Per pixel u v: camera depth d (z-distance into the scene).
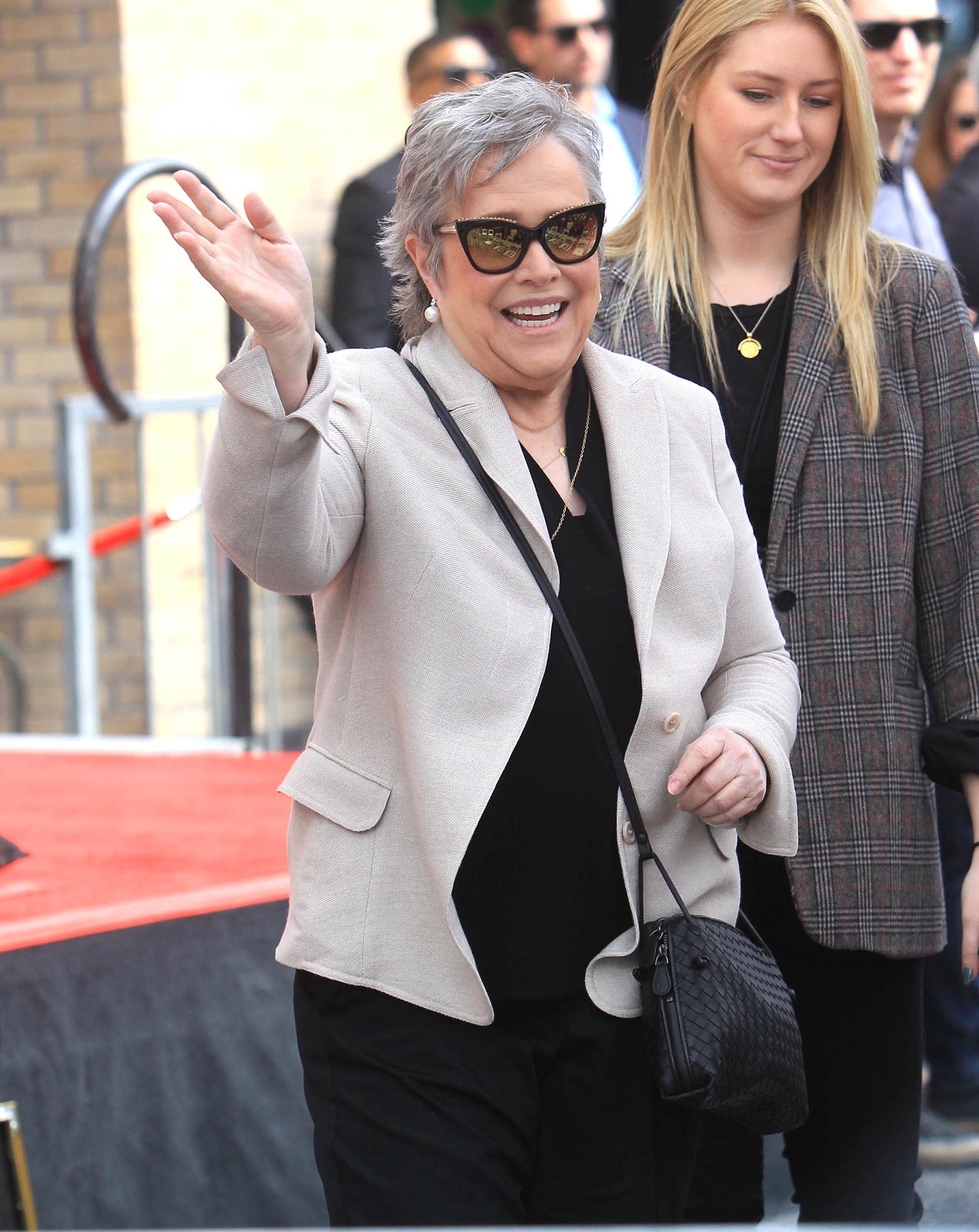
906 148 10.22
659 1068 4.61
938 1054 9.26
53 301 14.30
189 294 14.38
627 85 18.64
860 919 5.78
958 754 5.74
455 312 4.74
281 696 14.75
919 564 6.01
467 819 4.50
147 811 9.05
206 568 11.42
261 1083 6.84
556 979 4.71
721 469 5.16
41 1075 6.12
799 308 5.95
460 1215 4.49
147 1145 6.41
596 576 4.79
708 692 5.25
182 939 6.70
